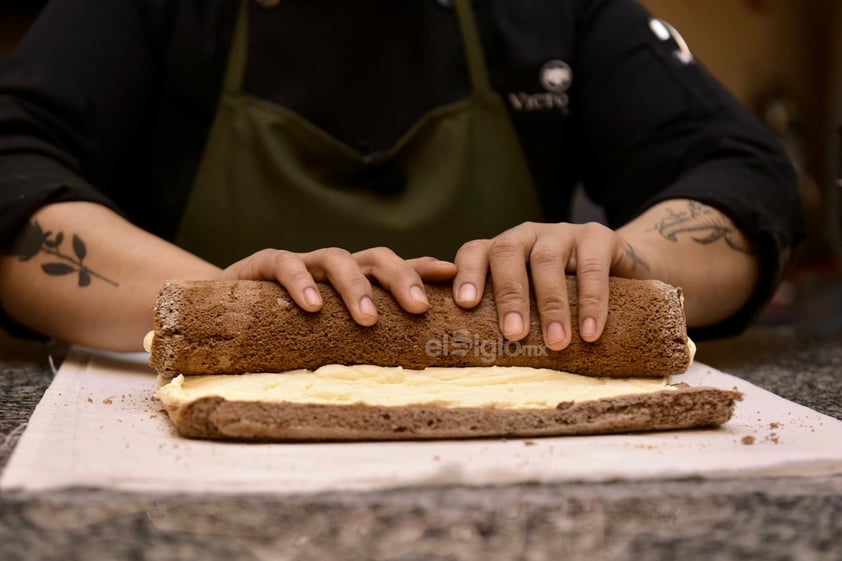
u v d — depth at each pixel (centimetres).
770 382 94
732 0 231
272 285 73
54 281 93
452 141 120
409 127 121
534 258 74
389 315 72
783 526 49
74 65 112
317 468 54
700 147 117
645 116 121
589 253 76
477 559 46
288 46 120
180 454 58
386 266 73
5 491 49
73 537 46
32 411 75
